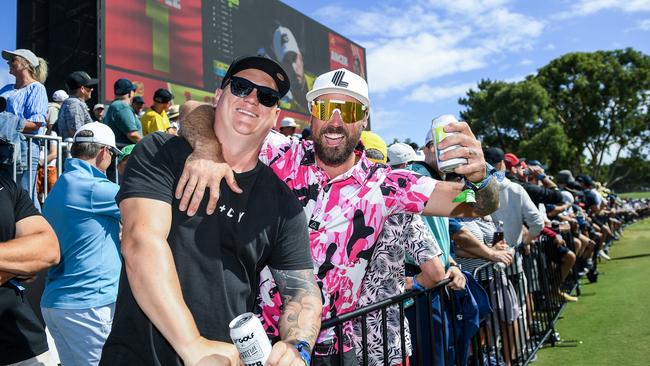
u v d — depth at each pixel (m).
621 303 6.51
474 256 3.62
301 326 1.38
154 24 10.80
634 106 42.34
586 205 11.65
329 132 1.93
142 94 10.34
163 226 1.23
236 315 1.34
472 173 1.83
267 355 1.18
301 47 16.69
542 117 40.66
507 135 43.06
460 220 3.82
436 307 2.81
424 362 2.73
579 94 42.72
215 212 1.34
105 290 2.71
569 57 44.16
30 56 4.43
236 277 1.37
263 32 14.72
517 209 4.52
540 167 8.21
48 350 2.19
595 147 44.69
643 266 9.89
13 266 1.92
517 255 4.30
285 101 15.46
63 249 2.66
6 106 4.23
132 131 5.27
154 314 1.13
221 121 1.40
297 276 1.50
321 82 1.97
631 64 43.50
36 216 2.12
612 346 4.62
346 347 1.96
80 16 10.79
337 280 1.92
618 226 18.58
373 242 1.98
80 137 3.00
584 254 8.77
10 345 2.02
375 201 1.97
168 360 1.27
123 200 1.27
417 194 1.98
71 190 2.71
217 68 12.55
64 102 4.77
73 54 10.84
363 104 1.95
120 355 1.31
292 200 1.54
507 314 3.91
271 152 2.05
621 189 82.75
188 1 11.85
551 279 5.84
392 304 2.06
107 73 9.62
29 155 3.92
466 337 2.85
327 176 1.98
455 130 1.83
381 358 2.20
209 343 1.15
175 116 6.85
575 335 5.15
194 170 1.30
